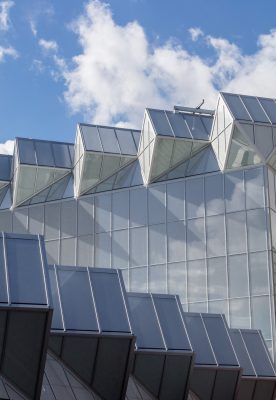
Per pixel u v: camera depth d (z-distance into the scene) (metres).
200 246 43.28
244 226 42.09
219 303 42.00
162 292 43.88
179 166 45.34
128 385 26.30
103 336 24.39
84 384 24.17
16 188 48.81
